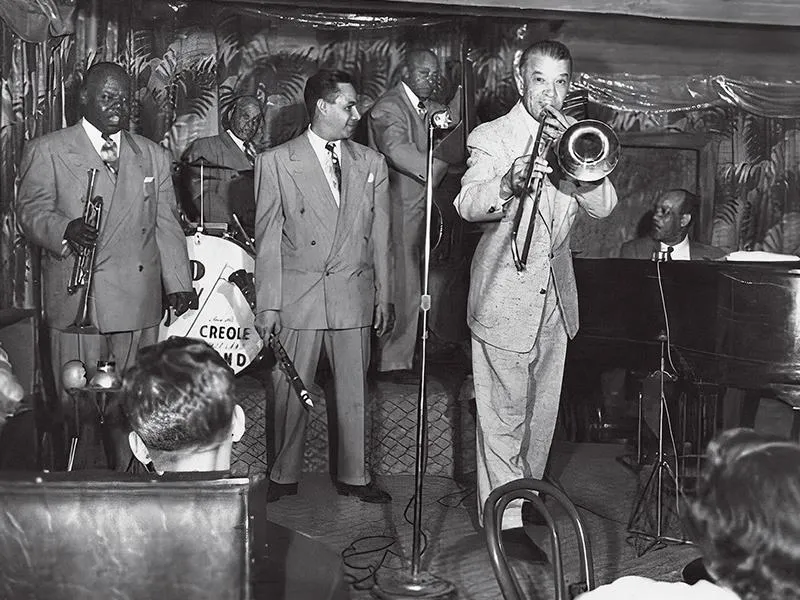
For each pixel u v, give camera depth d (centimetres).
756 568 157
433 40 738
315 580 278
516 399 444
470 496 541
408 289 650
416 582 406
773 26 650
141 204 508
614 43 799
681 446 575
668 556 450
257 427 566
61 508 211
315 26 722
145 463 266
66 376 437
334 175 511
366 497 524
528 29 746
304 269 508
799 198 866
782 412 718
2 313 527
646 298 519
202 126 688
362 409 525
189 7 679
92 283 499
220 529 212
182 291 523
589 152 431
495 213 422
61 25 560
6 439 515
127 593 213
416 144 645
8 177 577
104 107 496
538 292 436
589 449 643
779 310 453
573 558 445
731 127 857
